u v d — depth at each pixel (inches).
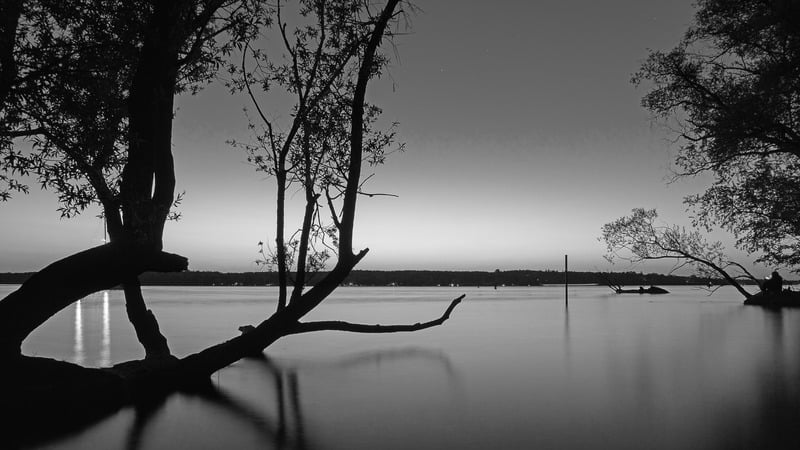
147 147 364.2
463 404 315.3
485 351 545.0
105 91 328.2
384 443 240.4
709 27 693.9
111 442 247.3
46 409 297.9
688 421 270.5
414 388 362.6
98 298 2320.4
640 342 608.4
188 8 387.2
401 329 509.4
